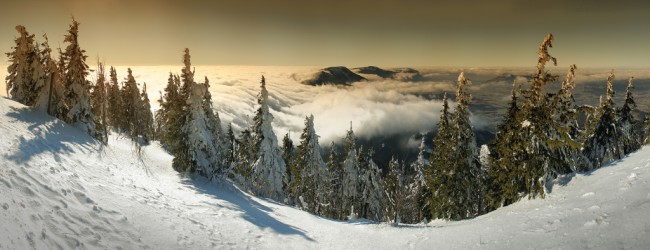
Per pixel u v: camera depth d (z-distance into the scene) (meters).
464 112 28.70
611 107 30.11
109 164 19.80
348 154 40.94
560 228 12.80
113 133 38.34
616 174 15.86
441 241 16.94
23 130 18.19
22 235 9.09
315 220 24.39
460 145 28.67
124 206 14.12
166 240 13.24
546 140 20.86
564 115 21.42
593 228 11.45
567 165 21.08
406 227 22.31
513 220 16.14
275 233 17.92
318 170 41.12
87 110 27.72
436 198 30.36
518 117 22.98
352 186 40.56
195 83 26.95
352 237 20.09
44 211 10.66
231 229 16.77
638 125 33.25
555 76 21.05
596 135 30.70
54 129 21.81
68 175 14.08
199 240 14.38
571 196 16.34
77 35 27.72
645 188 12.52
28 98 27.97
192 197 20.72
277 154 34.66
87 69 28.06
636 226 10.13
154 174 23.56
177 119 27.38
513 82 25.03
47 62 27.36
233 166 30.20
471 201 30.17
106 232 11.72
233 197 24.80
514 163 22.67
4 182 10.80
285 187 35.88
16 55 27.89
